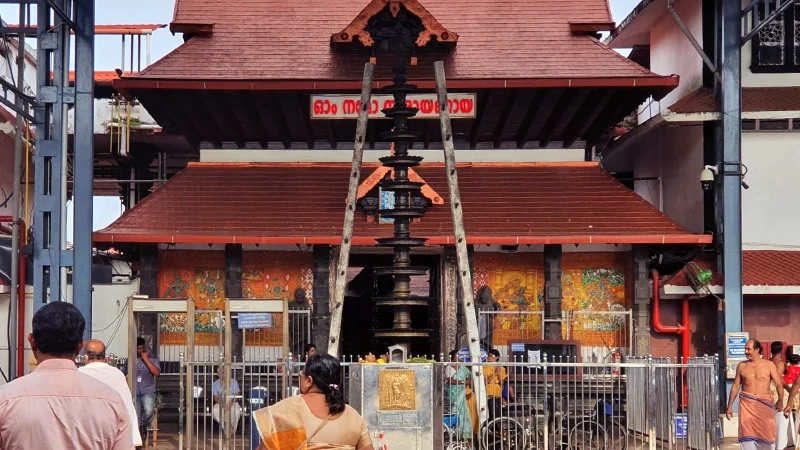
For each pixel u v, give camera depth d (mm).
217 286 22422
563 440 16953
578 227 21766
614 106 22625
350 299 27156
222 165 23641
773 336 22219
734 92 21500
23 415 5789
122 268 30234
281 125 22734
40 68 17891
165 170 29938
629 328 21875
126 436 6059
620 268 22562
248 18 23906
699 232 23203
